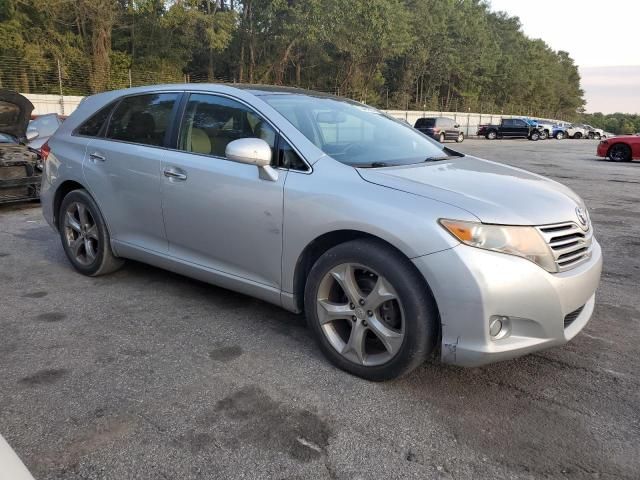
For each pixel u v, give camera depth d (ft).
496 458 7.67
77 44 101.45
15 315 12.51
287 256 10.42
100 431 8.11
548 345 8.89
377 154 11.27
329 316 9.98
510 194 9.46
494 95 243.60
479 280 8.25
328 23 123.95
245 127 11.48
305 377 9.80
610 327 12.35
